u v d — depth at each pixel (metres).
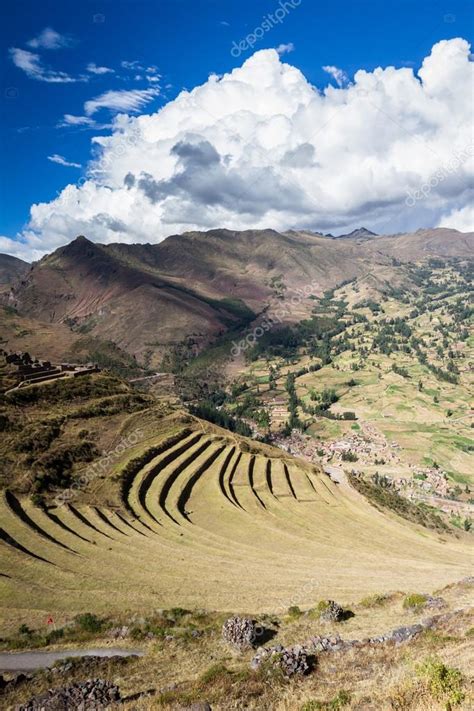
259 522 94.38
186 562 67.38
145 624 42.03
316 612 40.88
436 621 32.78
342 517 110.56
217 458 124.69
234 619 37.06
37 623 44.34
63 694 26.47
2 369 131.12
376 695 20.28
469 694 18.00
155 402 142.75
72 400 122.38
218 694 24.98
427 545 102.06
